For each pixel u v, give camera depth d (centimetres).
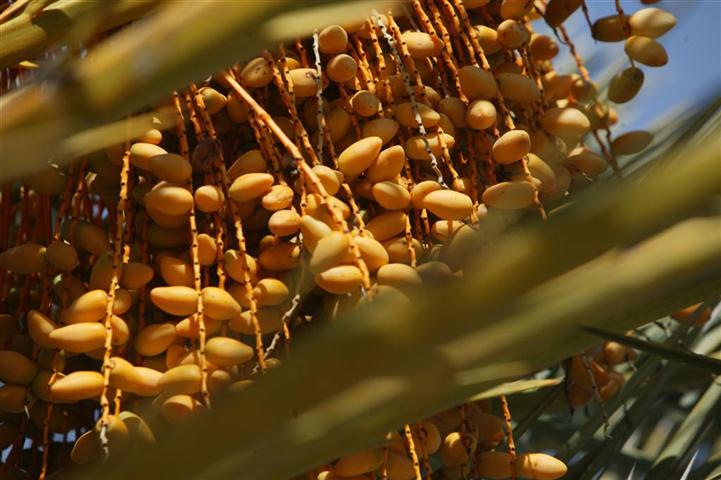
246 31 55
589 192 61
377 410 54
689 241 47
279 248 80
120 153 82
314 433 54
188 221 82
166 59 55
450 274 76
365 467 76
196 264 78
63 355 81
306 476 78
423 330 49
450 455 82
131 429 75
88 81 55
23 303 85
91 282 80
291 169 84
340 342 50
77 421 84
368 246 75
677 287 63
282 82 83
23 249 82
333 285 74
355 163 81
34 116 55
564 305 48
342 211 78
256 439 53
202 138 82
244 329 78
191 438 52
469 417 82
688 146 53
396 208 81
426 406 57
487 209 83
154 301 77
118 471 53
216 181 83
